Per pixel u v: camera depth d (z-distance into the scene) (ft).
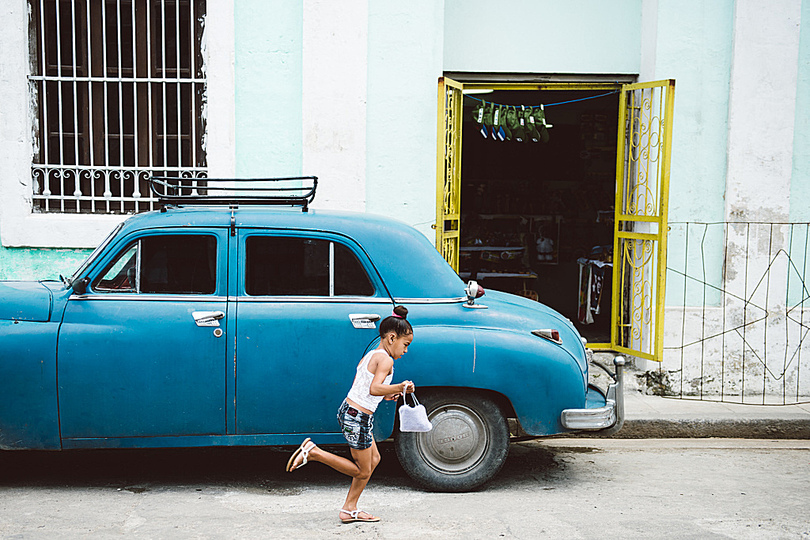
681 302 26.71
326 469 18.97
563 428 16.98
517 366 16.75
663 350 26.35
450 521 15.14
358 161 26.11
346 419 14.79
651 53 26.53
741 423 23.00
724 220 26.48
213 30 25.57
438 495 16.88
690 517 15.55
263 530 14.57
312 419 16.80
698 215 26.61
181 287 16.85
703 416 23.26
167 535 14.25
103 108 26.40
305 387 16.70
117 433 16.43
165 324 16.42
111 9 26.13
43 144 26.32
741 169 26.16
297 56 26.05
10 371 16.05
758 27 25.76
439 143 24.41
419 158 26.48
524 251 36.50
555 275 38.29
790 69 25.91
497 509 15.92
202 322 16.42
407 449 16.90
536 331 17.30
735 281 26.48
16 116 25.61
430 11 26.12
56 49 26.08
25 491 16.94
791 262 26.45
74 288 16.52
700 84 26.27
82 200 26.66
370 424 14.87
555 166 38.06
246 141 26.25
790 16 25.72
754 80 25.93
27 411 16.15
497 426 17.01
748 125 26.04
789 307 26.58
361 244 17.26
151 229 16.84
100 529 14.53
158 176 26.61
